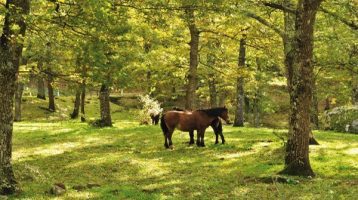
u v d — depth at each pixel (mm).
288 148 16250
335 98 45469
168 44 26391
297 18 14719
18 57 12625
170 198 12484
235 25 22750
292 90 15102
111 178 15602
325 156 18891
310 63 14789
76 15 13727
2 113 12484
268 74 39875
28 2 12672
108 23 14195
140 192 13211
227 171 16438
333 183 14023
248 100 56875
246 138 25500
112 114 54969
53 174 16125
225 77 29984
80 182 14766
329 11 18344
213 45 32188
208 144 23547
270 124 53500
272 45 25016
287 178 14195
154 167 17453
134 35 18688
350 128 31891
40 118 46781
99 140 25406
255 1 18047
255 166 16984
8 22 12234
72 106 56656
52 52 17297
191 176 15695
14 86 12641
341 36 18141
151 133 27906
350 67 20328
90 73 15406
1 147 12516
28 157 19797
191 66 26500
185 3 15867
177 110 23562
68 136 27125
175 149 22047
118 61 15133
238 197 12539
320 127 41031
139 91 67562
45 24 14312
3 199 11797
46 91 62812
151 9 15891
